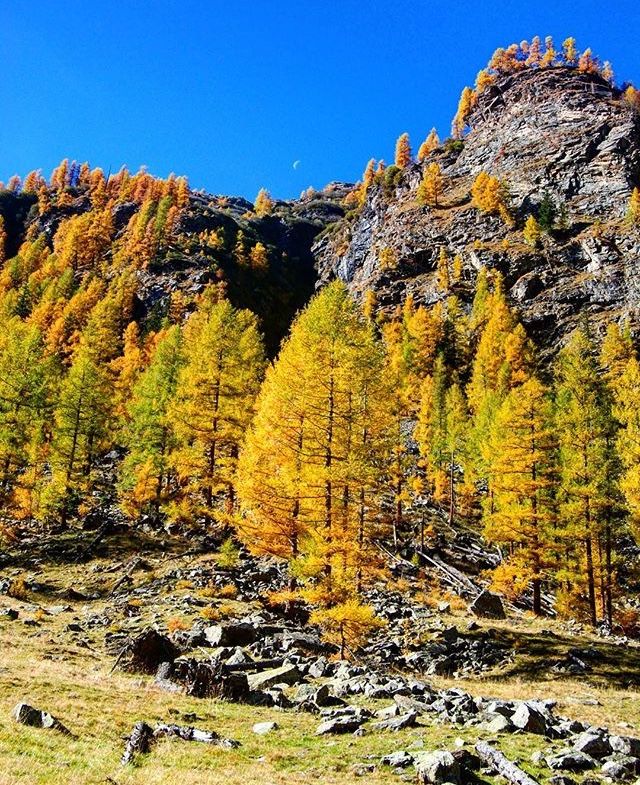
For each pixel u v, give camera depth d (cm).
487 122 16075
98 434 4522
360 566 2162
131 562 3278
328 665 1856
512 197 12612
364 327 2614
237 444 3675
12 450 4041
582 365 3312
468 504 5447
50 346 8106
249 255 15512
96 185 18988
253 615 2378
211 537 3716
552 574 3178
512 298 9994
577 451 3156
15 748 927
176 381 4762
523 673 2127
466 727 1314
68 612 2570
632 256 9500
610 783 1010
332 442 2261
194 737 1148
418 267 12331
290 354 2548
